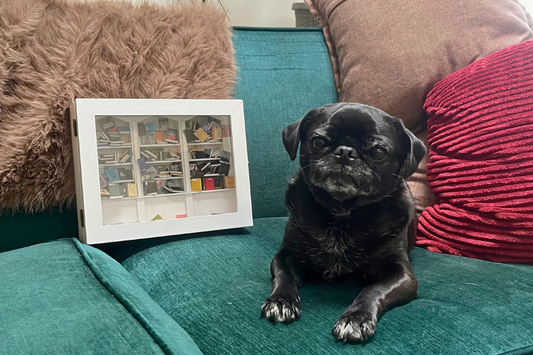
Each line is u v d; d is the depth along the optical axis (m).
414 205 1.40
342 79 2.02
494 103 1.37
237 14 3.15
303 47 2.15
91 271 1.09
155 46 1.72
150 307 0.92
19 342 0.70
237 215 1.68
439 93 1.63
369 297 0.97
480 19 1.76
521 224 1.25
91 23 1.65
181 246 1.48
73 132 1.53
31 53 1.54
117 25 1.69
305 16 2.91
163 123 1.66
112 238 1.50
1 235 1.56
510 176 1.30
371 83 1.83
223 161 1.72
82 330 0.75
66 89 1.55
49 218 1.63
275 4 3.25
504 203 1.29
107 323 0.79
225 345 0.88
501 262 1.29
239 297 1.08
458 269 1.23
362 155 1.14
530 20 1.88
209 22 1.85
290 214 1.30
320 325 0.91
